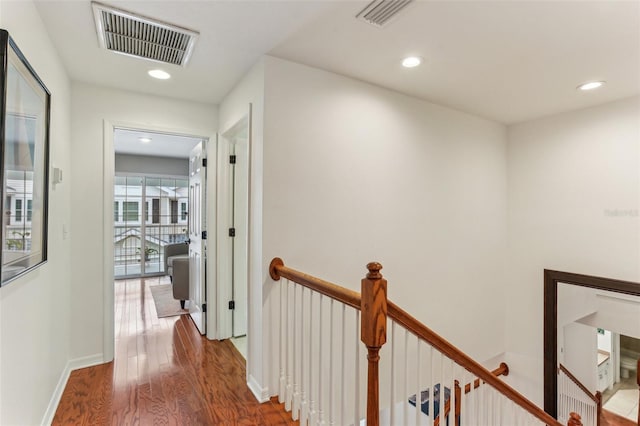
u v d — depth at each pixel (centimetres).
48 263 191
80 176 261
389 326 265
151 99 289
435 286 319
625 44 207
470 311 353
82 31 188
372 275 132
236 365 267
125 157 595
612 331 317
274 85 221
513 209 389
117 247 598
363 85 264
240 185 331
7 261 124
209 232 319
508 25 186
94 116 267
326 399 231
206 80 260
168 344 308
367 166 266
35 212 159
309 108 235
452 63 233
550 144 358
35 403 169
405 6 168
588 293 331
